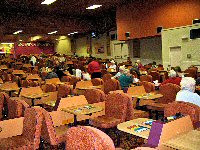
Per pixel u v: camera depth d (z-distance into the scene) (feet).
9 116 13.57
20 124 11.67
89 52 76.18
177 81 20.08
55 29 59.98
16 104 12.73
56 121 13.42
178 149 7.15
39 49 96.84
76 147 6.79
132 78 23.65
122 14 48.44
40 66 52.08
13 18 51.88
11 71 41.09
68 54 89.40
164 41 39.78
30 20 53.72
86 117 14.39
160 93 18.35
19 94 21.08
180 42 37.37
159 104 17.94
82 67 45.29
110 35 63.87
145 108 18.45
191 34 35.60
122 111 13.79
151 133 7.82
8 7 47.03
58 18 57.21
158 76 29.73
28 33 72.23
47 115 11.28
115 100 14.21
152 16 42.06
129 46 56.34
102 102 14.83
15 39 81.35
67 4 45.47
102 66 46.55
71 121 13.96
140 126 9.95
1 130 11.18
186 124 8.44
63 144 14.17
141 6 43.98
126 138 15.25
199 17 35.42
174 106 10.16
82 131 6.65
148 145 7.76
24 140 10.80
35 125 10.57
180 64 37.58
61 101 14.07
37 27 54.49
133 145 14.30
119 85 22.85
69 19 58.80
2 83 27.61
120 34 49.70
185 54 36.73
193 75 30.66
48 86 21.63
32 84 24.62
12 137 11.25
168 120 8.00
